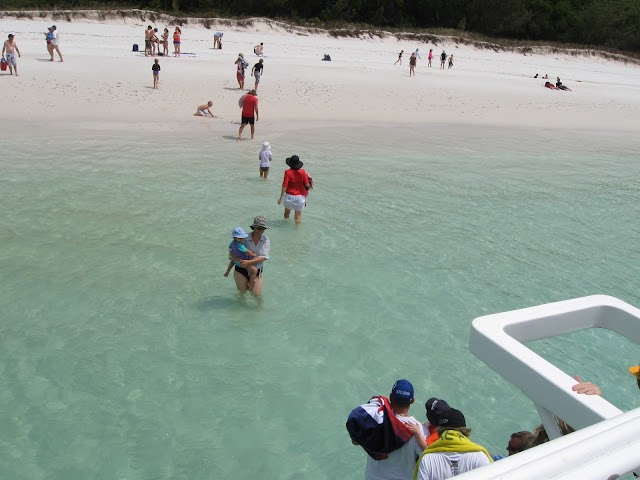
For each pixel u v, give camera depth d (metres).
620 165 22.88
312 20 62.25
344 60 44.84
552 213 16.19
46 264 10.91
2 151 18.33
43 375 7.66
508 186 18.61
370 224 14.22
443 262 12.26
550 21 76.31
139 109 25.27
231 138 22.20
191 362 8.17
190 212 14.12
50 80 27.25
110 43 39.94
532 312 3.31
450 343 9.14
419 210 15.57
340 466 6.48
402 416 4.63
